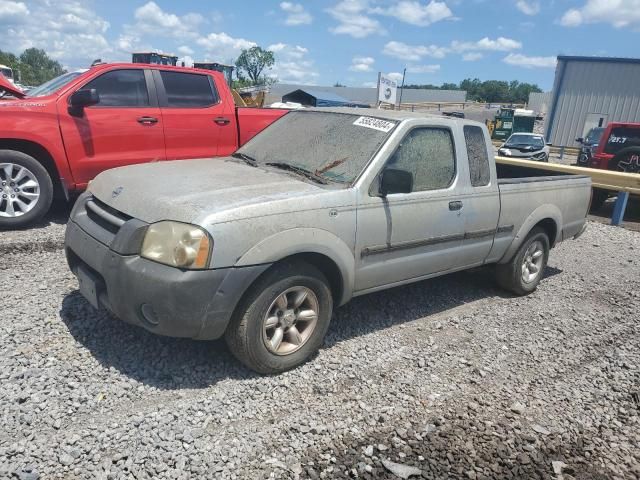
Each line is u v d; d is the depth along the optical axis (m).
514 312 5.23
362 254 3.89
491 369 4.01
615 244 8.70
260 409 3.20
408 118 4.27
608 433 3.37
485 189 4.83
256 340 3.38
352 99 62.69
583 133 31.25
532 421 3.40
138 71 6.85
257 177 3.90
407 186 3.74
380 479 2.74
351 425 3.14
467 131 4.76
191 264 3.05
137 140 6.79
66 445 2.72
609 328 5.06
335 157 4.09
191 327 3.13
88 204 3.77
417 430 3.17
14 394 3.06
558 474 2.93
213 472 2.65
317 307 3.69
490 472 2.88
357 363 3.86
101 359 3.51
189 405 3.14
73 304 4.24
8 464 2.56
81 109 6.36
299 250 3.42
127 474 2.58
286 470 2.72
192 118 7.18
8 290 4.45
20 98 6.38
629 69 29.28
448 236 4.55
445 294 5.54
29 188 6.17
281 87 60.97
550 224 5.84
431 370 3.89
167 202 3.26
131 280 3.12
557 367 4.16
